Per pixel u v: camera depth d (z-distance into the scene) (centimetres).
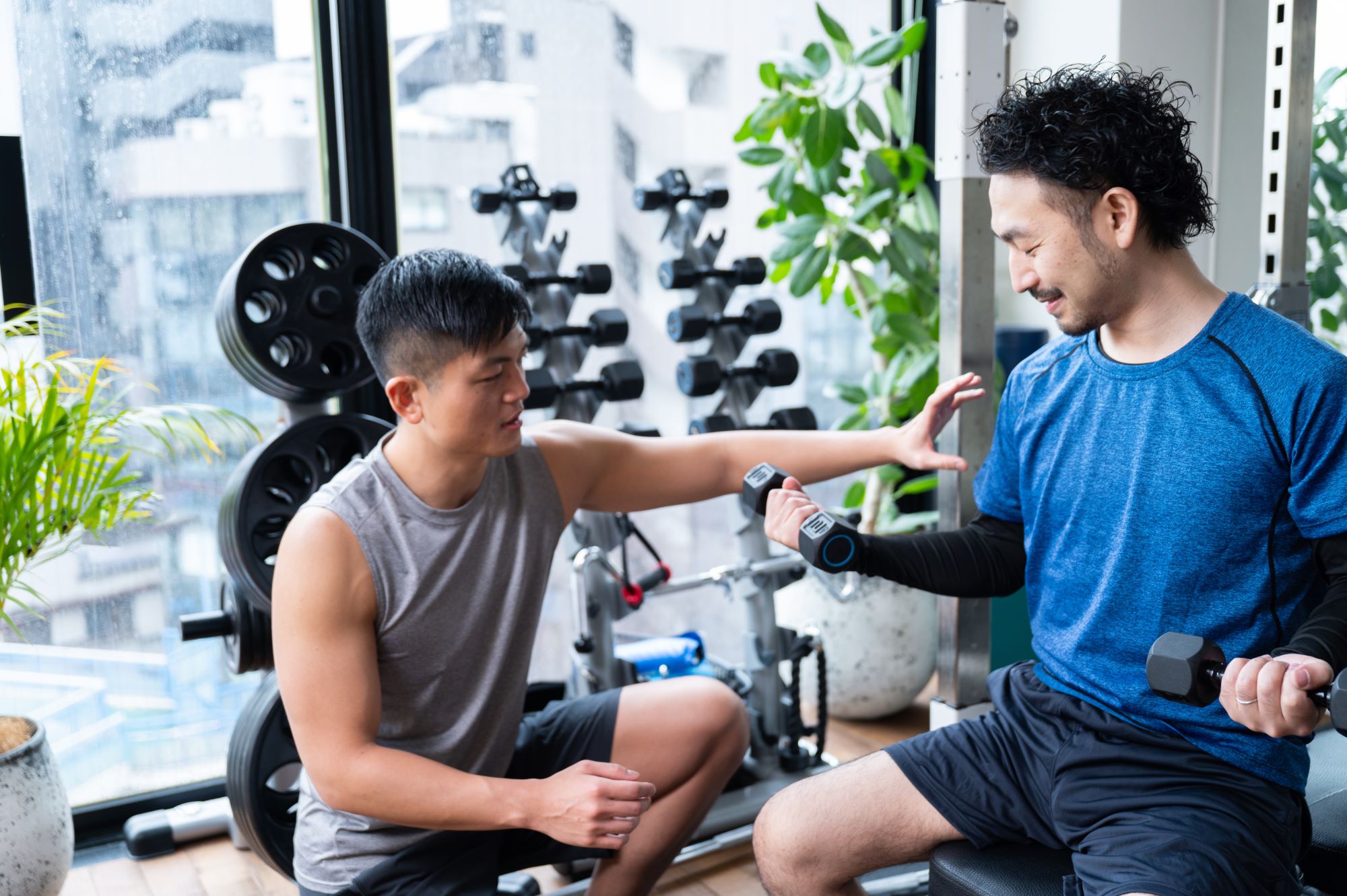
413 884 137
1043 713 132
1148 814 117
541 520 146
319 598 129
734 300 274
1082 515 128
